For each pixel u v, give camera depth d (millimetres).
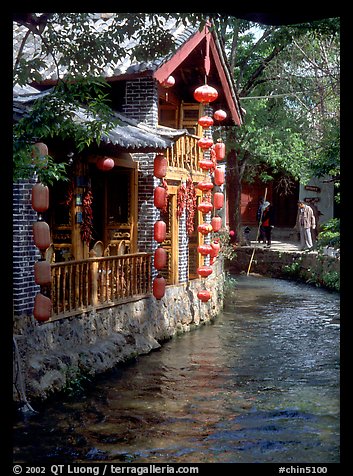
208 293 16375
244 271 28406
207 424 9289
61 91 9641
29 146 8883
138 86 14867
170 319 15328
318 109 27531
